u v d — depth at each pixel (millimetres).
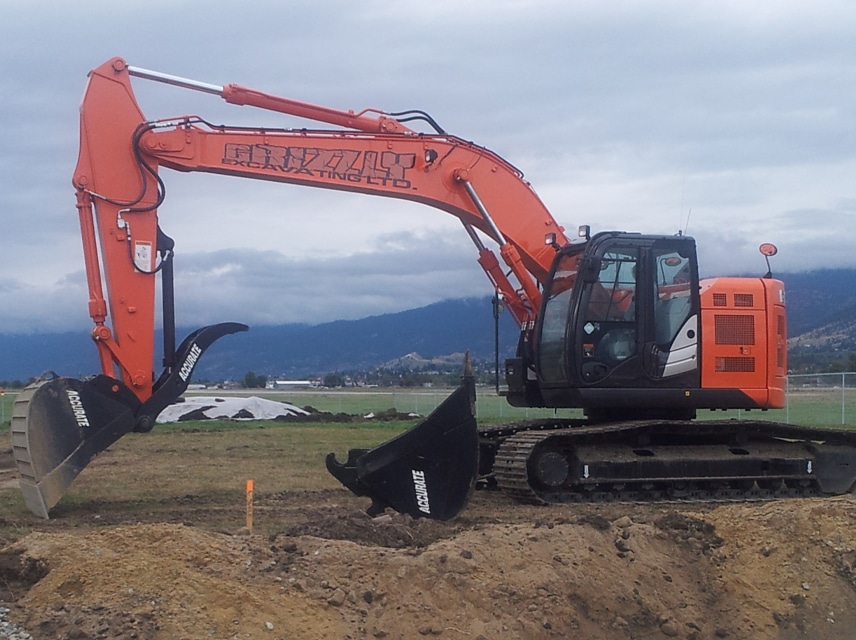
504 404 43250
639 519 10297
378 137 13781
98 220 12305
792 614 9109
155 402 12188
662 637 8484
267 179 13336
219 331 12688
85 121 12359
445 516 10508
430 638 7527
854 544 9984
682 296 14133
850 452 14969
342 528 9328
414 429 10562
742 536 10070
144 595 7285
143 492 14750
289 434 26891
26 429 11453
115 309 12219
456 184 14219
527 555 8703
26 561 7898
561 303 14125
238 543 8320
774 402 14438
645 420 14414
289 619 7309
